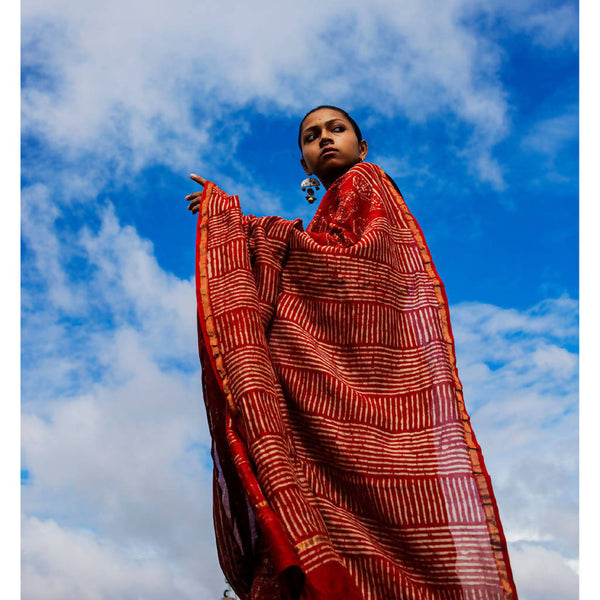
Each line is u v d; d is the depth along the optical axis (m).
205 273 3.35
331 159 4.48
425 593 2.67
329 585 2.48
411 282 3.61
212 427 3.16
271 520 2.57
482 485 2.87
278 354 3.21
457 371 3.25
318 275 3.41
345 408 3.04
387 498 2.86
